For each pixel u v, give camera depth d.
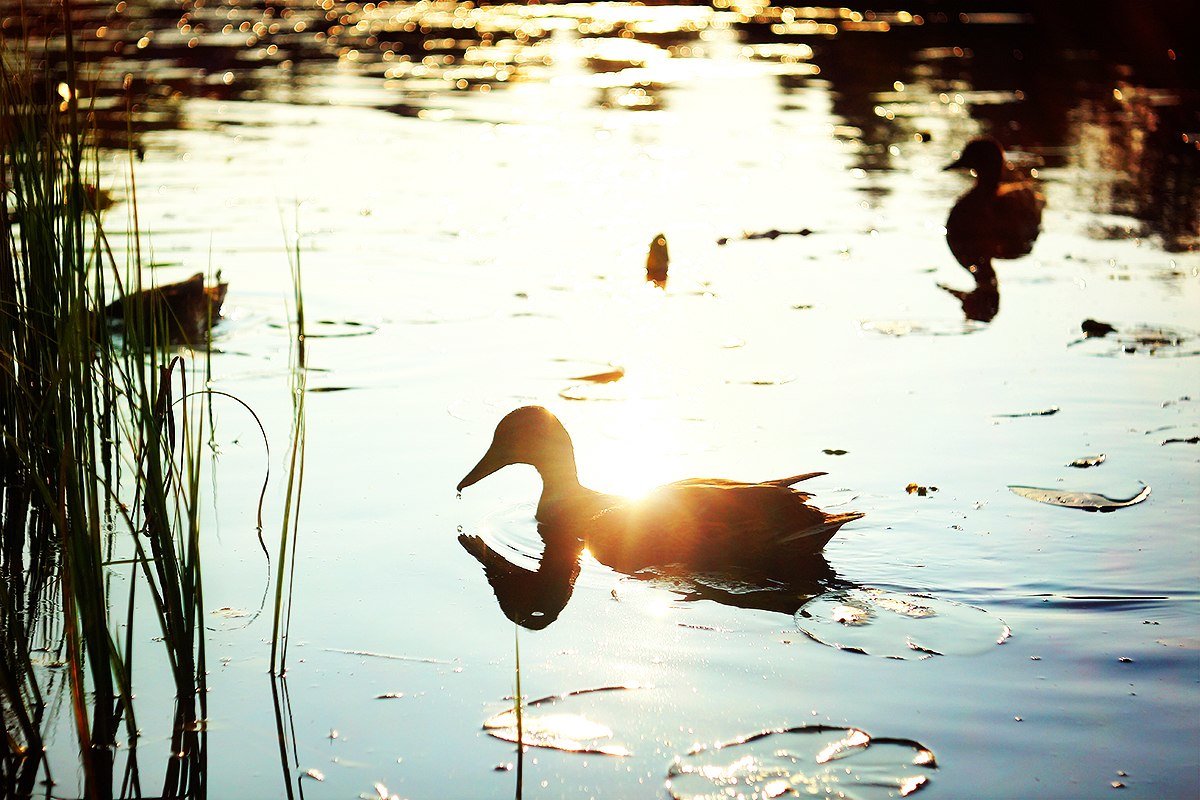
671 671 5.66
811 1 42.72
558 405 9.39
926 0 40.00
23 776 4.91
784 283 13.21
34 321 7.22
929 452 8.41
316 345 10.69
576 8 43.81
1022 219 15.25
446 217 15.71
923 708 5.34
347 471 8.00
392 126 22.39
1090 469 8.07
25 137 7.19
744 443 8.61
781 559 6.84
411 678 5.59
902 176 18.91
